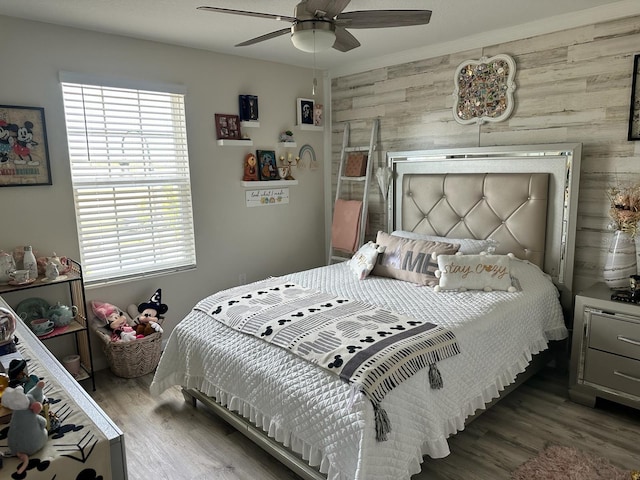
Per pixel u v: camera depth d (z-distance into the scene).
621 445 2.24
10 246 2.79
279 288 2.84
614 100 2.72
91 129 3.06
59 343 3.07
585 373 2.60
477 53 3.29
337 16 2.00
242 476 2.08
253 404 2.11
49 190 2.90
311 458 1.84
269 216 4.13
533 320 2.63
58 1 2.44
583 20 2.76
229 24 2.87
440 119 3.58
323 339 2.02
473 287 2.73
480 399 2.17
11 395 0.98
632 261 2.60
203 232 3.69
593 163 2.85
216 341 2.37
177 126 3.47
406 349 1.88
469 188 3.31
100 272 3.22
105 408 2.69
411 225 3.74
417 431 1.81
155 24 2.86
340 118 4.36
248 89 3.83
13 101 2.72
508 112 3.17
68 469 0.99
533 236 3.02
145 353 3.10
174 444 2.33
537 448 2.23
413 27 3.03
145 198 3.36
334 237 4.26
